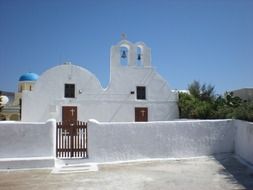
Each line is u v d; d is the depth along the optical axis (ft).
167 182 32.65
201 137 47.83
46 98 82.58
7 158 42.98
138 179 34.32
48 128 44.27
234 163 41.78
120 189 30.37
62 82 83.76
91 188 31.01
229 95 80.38
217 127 48.55
